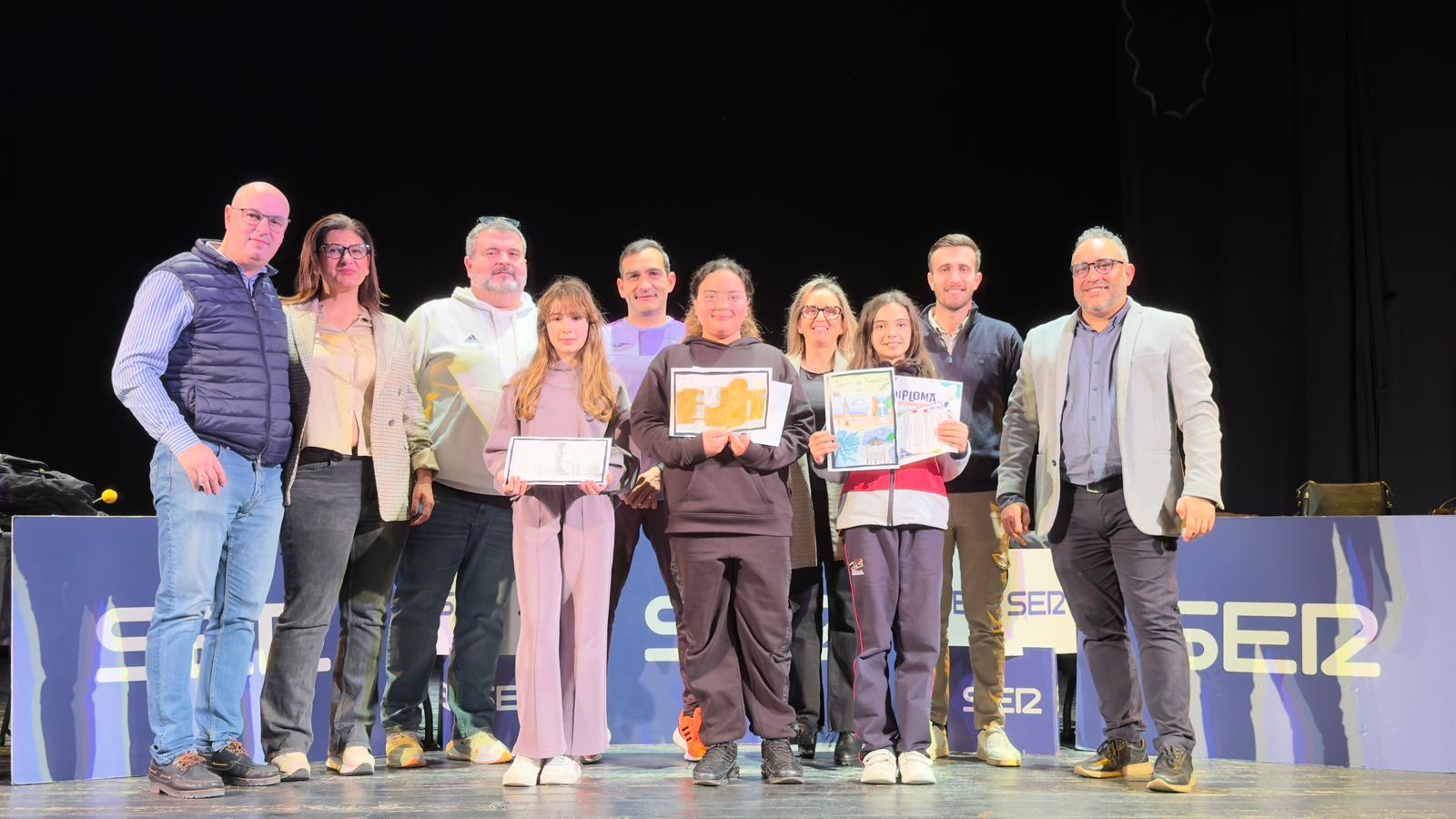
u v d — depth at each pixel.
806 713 3.55
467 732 3.61
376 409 3.36
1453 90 5.65
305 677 3.27
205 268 3.09
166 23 6.46
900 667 3.19
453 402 3.61
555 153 6.82
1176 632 3.13
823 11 6.79
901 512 3.17
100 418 6.54
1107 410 3.24
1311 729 3.51
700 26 6.82
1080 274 3.29
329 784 3.15
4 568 3.46
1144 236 6.27
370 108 6.68
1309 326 5.91
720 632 3.13
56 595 3.32
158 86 6.47
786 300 6.83
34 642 3.27
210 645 3.16
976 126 6.71
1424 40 5.71
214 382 3.04
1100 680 3.29
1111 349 3.28
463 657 3.61
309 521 3.26
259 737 3.55
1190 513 3.07
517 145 6.80
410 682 3.52
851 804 2.81
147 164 6.48
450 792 3.01
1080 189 6.60
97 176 6.45
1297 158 5.97
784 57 6.81
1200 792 3.00
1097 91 6.56
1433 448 5.66
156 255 6.52
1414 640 3.42
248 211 3.11
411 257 6.73
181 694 2.99
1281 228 6.00
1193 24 6.20
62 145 6.41
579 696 3.17
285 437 3.16
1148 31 6.28
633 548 3.65
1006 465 3.49
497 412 3.56
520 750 3.13
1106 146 6.55
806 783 3.13
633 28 6.82
